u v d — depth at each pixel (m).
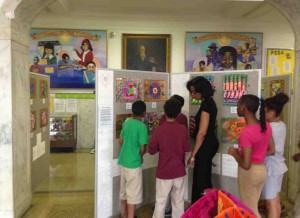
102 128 3.09
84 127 7.34
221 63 7.22
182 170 2.86
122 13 6.96
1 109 3.14
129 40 7.13
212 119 3.02
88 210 3.59
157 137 2.82
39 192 4.23
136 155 2.97
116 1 6.23
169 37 7.15
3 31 3.10
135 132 2.95
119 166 3.29
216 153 3.36
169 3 6.29
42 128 4.66
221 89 3.31
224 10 6.74
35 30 6.91
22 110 3.47
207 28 7.19
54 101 7.17
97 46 7.06
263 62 7.29
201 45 7.19
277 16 6.87
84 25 7.02
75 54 7.05
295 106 3.74
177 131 2.81
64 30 6.96
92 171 5.38
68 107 7.25
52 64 7.02
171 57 7.19
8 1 3.04
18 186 3.35
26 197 3.58
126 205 3.17
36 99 4.34
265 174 2.35
